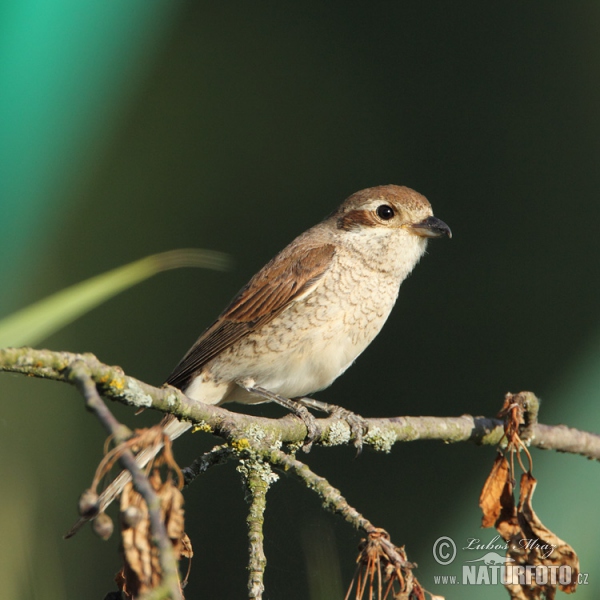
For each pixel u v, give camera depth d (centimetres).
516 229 1111
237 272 1126
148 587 343
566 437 671
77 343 1093
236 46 1245
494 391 1017
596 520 607
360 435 654
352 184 1162
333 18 1261
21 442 931
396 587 427
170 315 1116
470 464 970
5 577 392
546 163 1145
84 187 1154
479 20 1220
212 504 973
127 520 344
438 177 1151
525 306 1067
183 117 1207
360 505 947
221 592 926
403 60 1219
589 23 1205
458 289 1077
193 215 1150
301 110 1207
